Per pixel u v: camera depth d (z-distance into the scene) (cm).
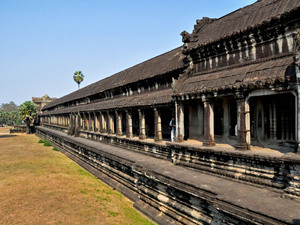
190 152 1030
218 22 1143
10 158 2116
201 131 1252
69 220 892
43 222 870
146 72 1639
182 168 1038
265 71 775
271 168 726
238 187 758
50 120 4856
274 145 921
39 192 1180
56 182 1359
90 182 1434
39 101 6631
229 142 1080
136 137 1728
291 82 671
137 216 956
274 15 827
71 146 2395
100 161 1633
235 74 880
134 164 1134
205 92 948
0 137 4462
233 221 627
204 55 1094
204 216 730
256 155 748
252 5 1009
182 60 1290
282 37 797
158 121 1370
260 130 975
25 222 868
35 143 3425
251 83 771
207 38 1080
